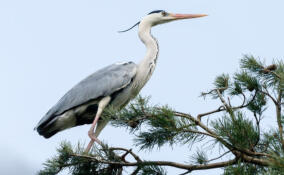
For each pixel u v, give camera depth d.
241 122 6.89
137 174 8.35
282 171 5.44
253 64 8.94
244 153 7.04
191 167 7.79
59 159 8.35
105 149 8.38
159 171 8.22
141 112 7.73
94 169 8.50
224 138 6.92
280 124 7.52
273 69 8.84
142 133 7.98
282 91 8.17
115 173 8.51
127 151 8.35
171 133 7.52
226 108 8.00
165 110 7.42
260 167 7.30
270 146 6.77
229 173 6.30
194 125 7.34
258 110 8.66
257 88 8.66
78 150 8.27
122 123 7.98
